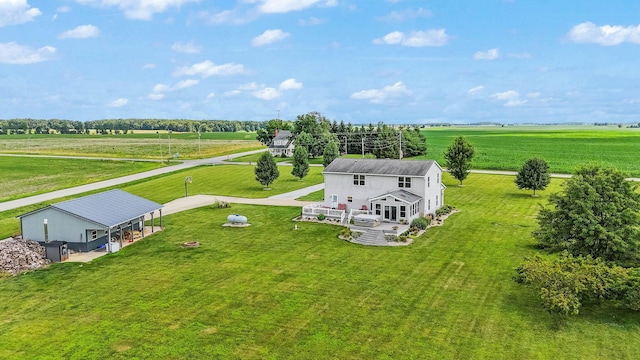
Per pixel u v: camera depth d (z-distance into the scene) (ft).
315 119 487.20
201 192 248.73
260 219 181.47
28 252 126.93
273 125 560.61
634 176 300.40
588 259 97.71
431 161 182.91
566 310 85.92
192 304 98.94
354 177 184.24
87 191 250.57
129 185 273.95
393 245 143.84
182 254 135.44
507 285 109.29
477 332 85.71
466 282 111.45
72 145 649.20
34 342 82.28
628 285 90.48
